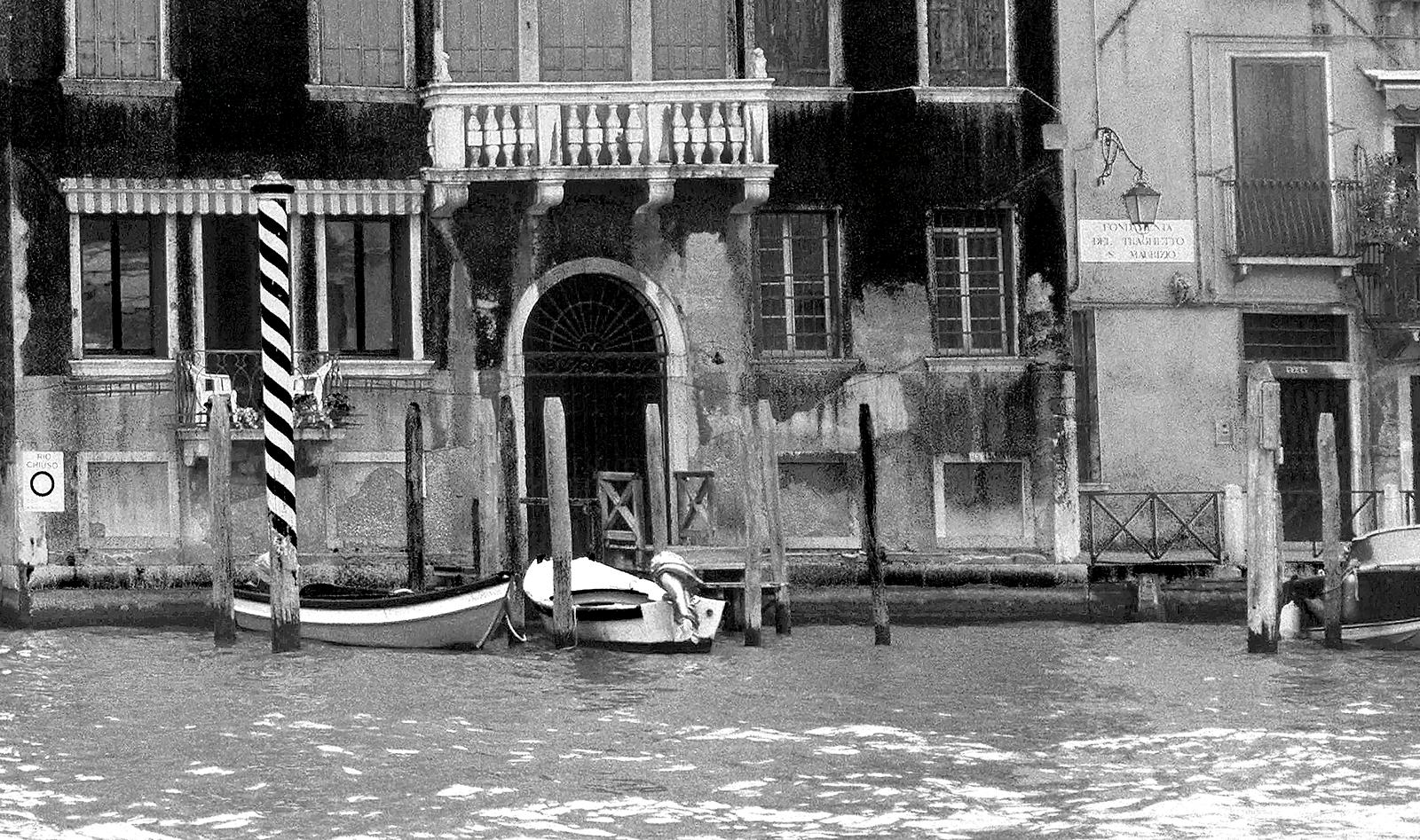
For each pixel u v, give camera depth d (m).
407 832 25.61
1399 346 47.47
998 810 26.84
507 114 41.50
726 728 30.94
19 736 29.80
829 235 43.62
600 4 42.62
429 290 41.97
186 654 36.06
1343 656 37.56
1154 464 46.72
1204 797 27.44
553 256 42.50
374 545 41.53
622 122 41.97
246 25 41.12
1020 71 43.88
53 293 40.25
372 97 41.66
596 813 26.50
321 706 31.89
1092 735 30.83
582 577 38.22
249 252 41.62
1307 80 47.38
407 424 39.06
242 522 40.69
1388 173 46.91
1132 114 46.75
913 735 30.69
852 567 42.59
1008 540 43.69
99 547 40.25
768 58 43.34
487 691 33.28
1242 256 46.88
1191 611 42.66
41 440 40.16
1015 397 43.81
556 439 36.72
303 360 41.38
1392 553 38.53
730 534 43.03
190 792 27.12
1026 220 43.88
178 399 40.47
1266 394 37.28
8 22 40.22
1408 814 26.66
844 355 43.38
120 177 40.56
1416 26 47.88
